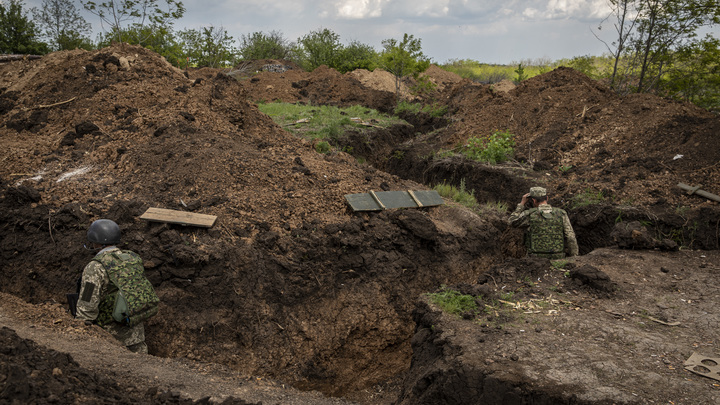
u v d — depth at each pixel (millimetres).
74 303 3965
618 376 3227
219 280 4840
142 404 2443
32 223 5254
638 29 12883
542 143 11289
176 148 6566
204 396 2932
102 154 6648
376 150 14062
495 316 4176
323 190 6566
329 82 20688
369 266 5758
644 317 4168
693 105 10672
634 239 5973
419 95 20453
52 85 8180
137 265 3980
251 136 8117
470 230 7047
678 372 3270
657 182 8281
